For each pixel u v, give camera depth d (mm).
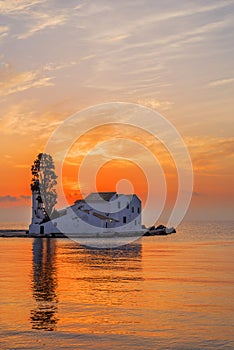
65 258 64750
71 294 35062
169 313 29172
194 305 31391
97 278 43656
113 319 27766
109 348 22672
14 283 40188
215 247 90125
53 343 23422
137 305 31344
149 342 23500
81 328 25859
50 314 28859
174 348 22594
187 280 42375
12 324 26578
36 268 51906
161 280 42344
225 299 33312
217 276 45062
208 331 25266
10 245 91875
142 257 66812
